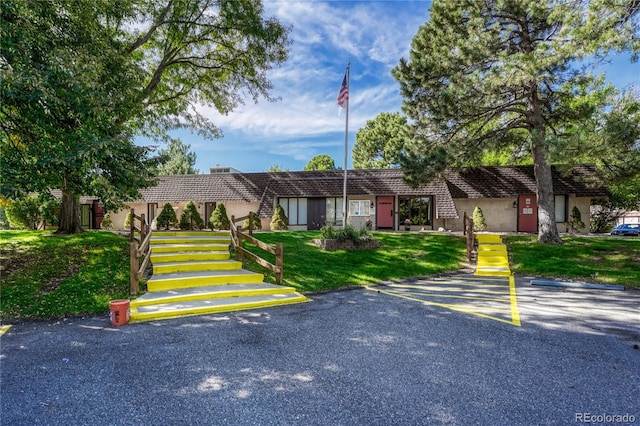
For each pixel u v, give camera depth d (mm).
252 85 17281
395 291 9953
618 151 12125
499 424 3383
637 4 10188
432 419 3465
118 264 10500
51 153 7238
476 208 22359
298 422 3420
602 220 31250
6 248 11398
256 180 25641
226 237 13891
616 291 9914
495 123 19469
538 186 16703
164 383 4262
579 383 4242
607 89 20062
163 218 20750
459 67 15914
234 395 3961
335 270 11961
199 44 16078
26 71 6758
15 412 3609
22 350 5363
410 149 18609
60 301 7844
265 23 14898
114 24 12867
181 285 9367
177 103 17766
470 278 12133
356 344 5590
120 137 8375
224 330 6340
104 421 3455
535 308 7957
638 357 5066
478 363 4844
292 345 5551
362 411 3617
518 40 15930
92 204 25797
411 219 23266
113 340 5812
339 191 23609
